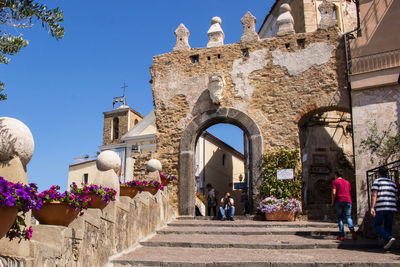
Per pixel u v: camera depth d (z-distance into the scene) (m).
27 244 4.97
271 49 14.62
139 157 15.09
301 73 14.13
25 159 5.12
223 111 14.42
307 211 13.78
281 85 14.21
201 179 26.47
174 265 7.12
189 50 15.55
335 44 14.05
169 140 14.86
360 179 12.42
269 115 14.04
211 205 17.22
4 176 4.89
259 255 7.77
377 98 12.84
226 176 31.03
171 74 15.48
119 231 8.08
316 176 17.67
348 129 18.34
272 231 10.16
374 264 6.72
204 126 14.74
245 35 15.04
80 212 6.47
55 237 5.73
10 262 4.66
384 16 13.44
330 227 10.97
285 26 14.73
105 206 7.81
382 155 12.33
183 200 13.98
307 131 18.27
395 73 12.70
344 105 13.49
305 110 13.79
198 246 8.84
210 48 15.30
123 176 29.64
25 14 5.72
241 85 14.58
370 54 13.33
